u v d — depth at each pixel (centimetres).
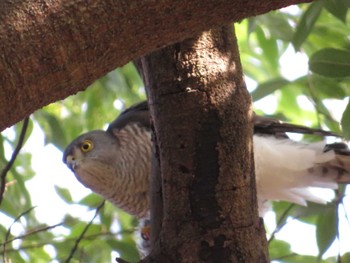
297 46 822
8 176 1032
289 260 902
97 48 364
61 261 922
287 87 1147
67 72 361
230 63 512
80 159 906
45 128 1109
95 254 959
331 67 749
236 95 511
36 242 1013
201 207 523
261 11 383
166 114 514
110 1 360
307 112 1166
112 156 902
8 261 825
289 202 906
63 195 1022
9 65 345
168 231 533
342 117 784
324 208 830
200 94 506
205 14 376
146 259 535
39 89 357
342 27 1036
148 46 379
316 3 813
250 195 525
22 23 347
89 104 1127
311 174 838
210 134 512
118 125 913
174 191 525
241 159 516
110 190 912
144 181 899
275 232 818
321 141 838
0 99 346
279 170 834
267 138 845
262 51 1115
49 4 353
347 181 837
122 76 1034
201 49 505
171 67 507
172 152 518
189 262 529
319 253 833
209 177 518
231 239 526
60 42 354
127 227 1003
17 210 995
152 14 367
